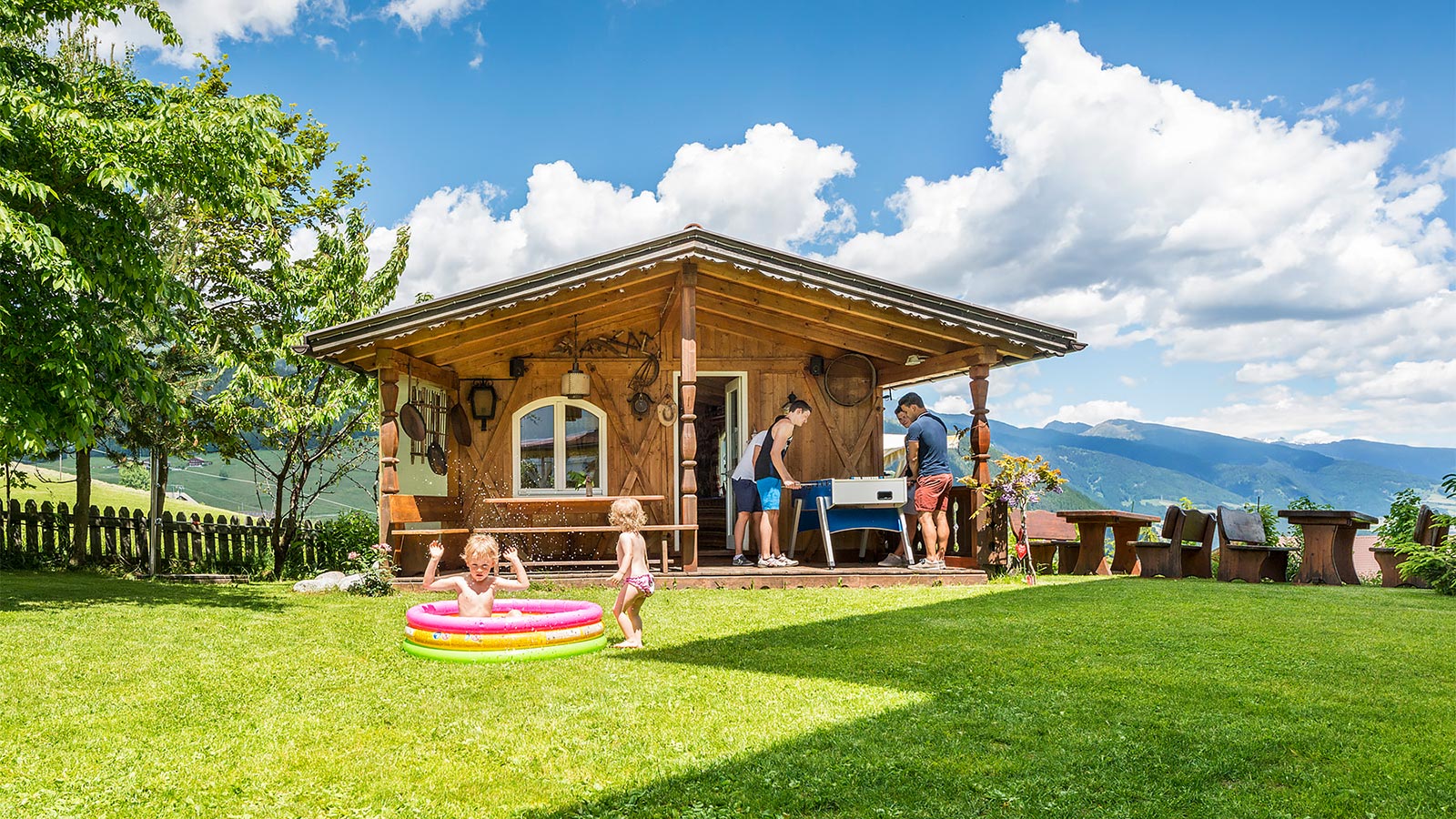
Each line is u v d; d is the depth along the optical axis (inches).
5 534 494.6
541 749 143.3
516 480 472.1
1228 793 124.0
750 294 417.7
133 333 460.4
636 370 485.7
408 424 407.2
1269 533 489.7
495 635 214.4
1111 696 173.0
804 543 499.2
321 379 545.3
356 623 279.7
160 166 335.0
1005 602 310.8
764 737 148.0
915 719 157.8
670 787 126.2
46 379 335.3
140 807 120.6
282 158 364.2
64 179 342.6
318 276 540.4
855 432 495.2
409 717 163.0
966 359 425.4
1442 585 334.6
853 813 117.3
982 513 411.5
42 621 278.1
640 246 383.6
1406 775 129.3
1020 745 143.9
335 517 618.8
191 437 533.6
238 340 544.1
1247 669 196.2
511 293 379.2
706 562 453.7
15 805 120.8
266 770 135.0
